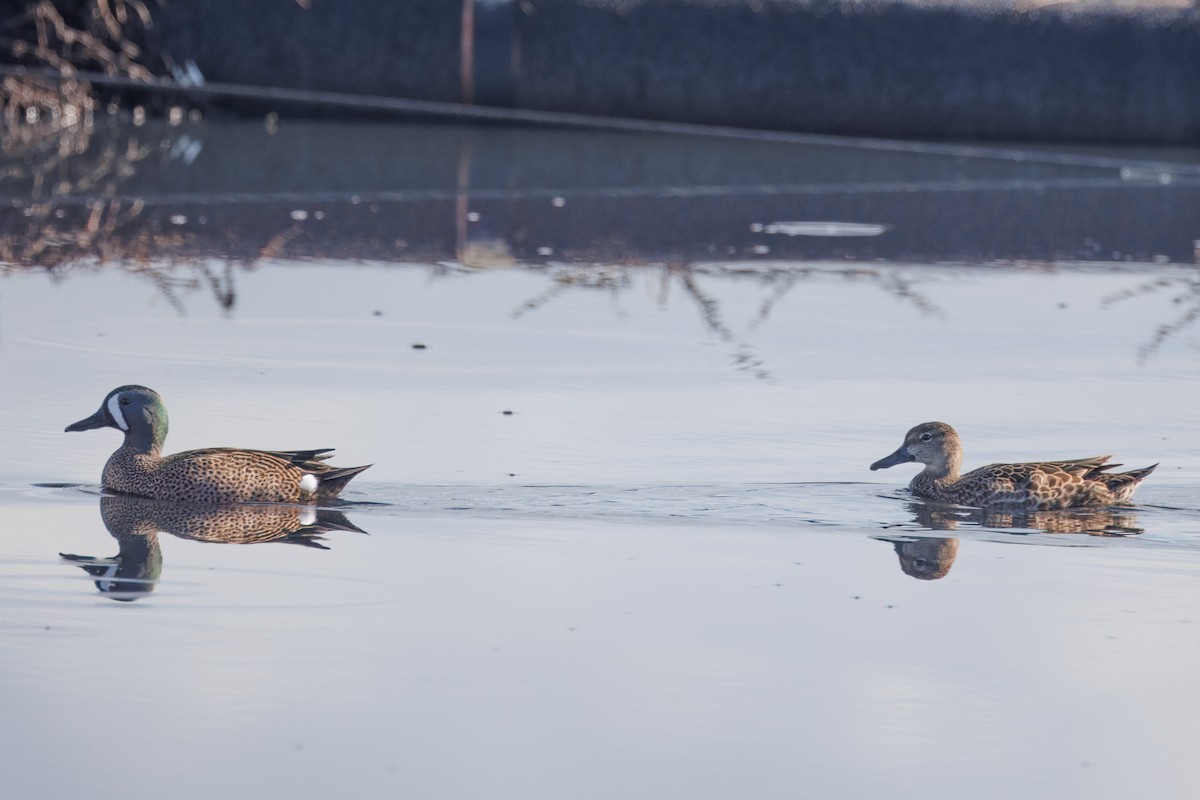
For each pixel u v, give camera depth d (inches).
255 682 358.9
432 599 411.2
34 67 1381.6
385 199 1061.8
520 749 331.3
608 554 450.0
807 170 1263.5
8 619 390.6
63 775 317.4
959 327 729.0
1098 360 671.8
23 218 943.7
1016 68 1438.2
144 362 636.7
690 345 688.4
